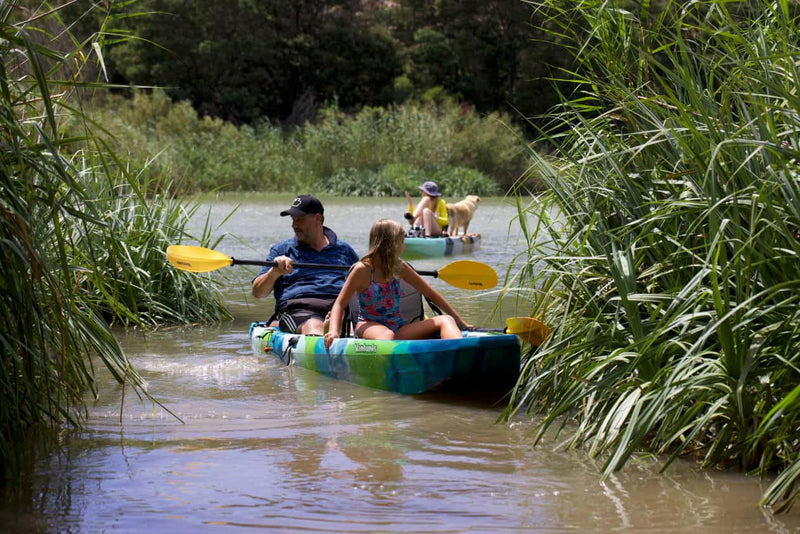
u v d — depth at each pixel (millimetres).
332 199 41625
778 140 5699
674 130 6031
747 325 5344
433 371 7621
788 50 6082
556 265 7086
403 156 47438
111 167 11594
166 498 5078
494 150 48812
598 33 7285
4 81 5195
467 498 5082
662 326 5961
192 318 11727
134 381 7004
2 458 5711
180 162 41625
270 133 50312
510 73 72938
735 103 6715
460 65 76562
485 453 5973
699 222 5965
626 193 6707
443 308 8711
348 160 47250
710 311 5672
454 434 6457
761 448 5426
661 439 5832
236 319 11969
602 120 7297
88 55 5898
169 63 69625
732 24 6055
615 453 5430
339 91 75812
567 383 6676
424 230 21469
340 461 5797
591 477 5434
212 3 70250
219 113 71625
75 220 6613
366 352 8062
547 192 7336
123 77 70000
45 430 6422
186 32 69562
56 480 5383
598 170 7070
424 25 78812
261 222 27188
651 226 6457
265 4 74562
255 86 72562
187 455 5918
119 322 11172
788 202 5484
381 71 76062
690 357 5418
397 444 6203
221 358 9336
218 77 72250
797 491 4844
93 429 6527
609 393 6160
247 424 6750
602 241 6746
